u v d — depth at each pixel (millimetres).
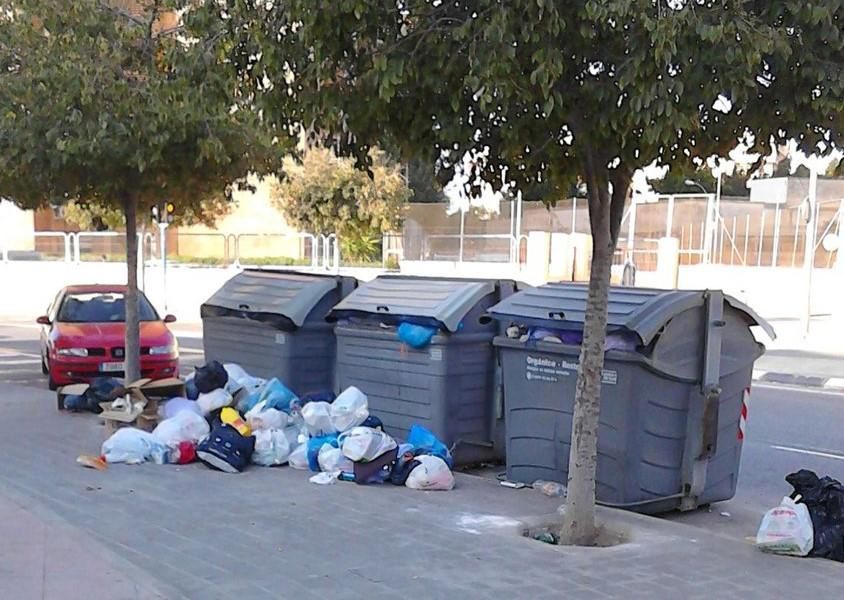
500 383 8031
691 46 4320
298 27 5070
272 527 5785
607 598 4582
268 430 7816
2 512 5906
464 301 7902
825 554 5379
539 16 4297
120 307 12922
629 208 24125
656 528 5945
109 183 9438
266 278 10055
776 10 4516
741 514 7074
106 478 7098
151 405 8516
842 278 24562
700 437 6746
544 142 5266
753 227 25578
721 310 6738
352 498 6586
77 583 4629
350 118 5301
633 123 4586
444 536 5633
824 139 5109
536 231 26531
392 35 4922
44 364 14047
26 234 30531
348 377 8570
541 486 7055
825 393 13555
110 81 8516
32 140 8773
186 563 5062
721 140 5277
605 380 6625
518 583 4777
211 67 5805
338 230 30062
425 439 7473
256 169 9961
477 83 4492
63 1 8438
